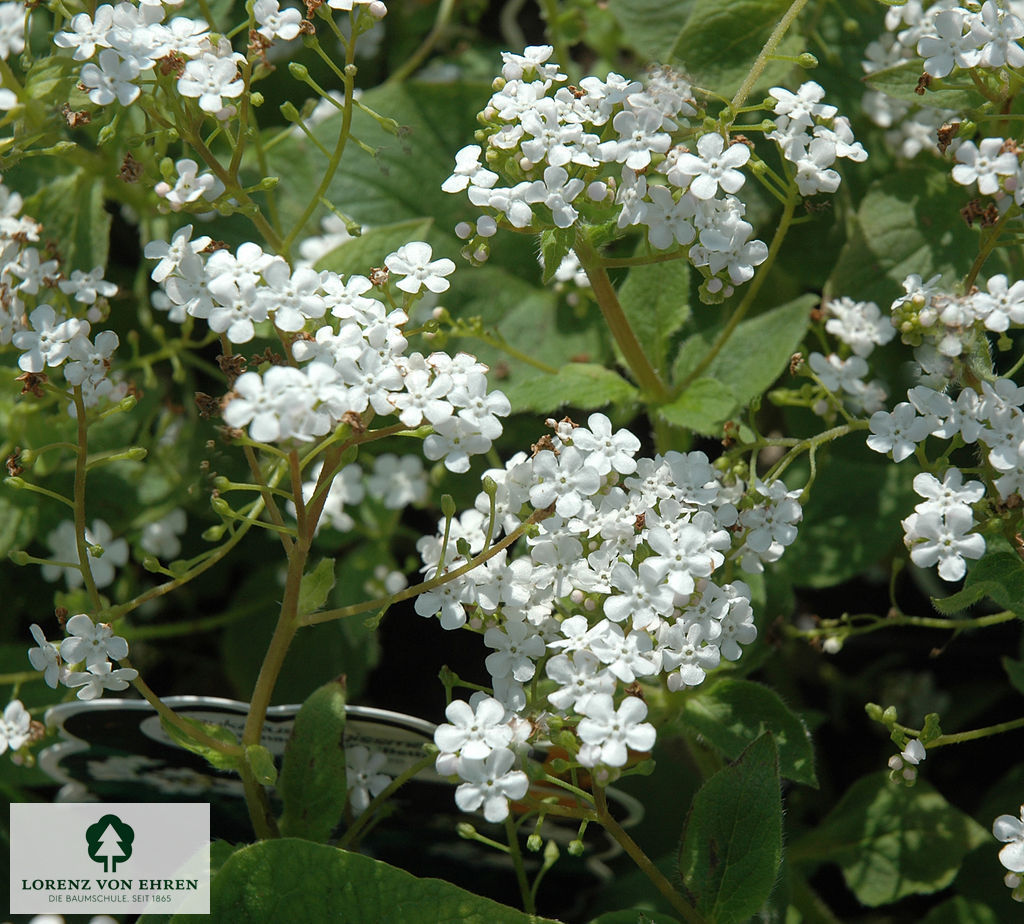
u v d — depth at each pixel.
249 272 0.36
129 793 0.40
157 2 0.38
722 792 0.37
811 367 0.40
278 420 0.35
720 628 0.36
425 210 0.44
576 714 0.36
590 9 0.46
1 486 0.43
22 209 0.42
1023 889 0.37
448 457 0.36
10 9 0.42
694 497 0.37
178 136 0.38
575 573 0.37
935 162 0.43
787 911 0.40
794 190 0.38
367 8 0.38
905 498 0.42
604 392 0.40
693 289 0.43
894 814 0.41
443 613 0.37
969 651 0.45
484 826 0.39
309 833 0.38
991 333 0.43
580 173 0.37
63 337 0.37
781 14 0.41
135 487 0.44
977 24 0.37
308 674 0.44
